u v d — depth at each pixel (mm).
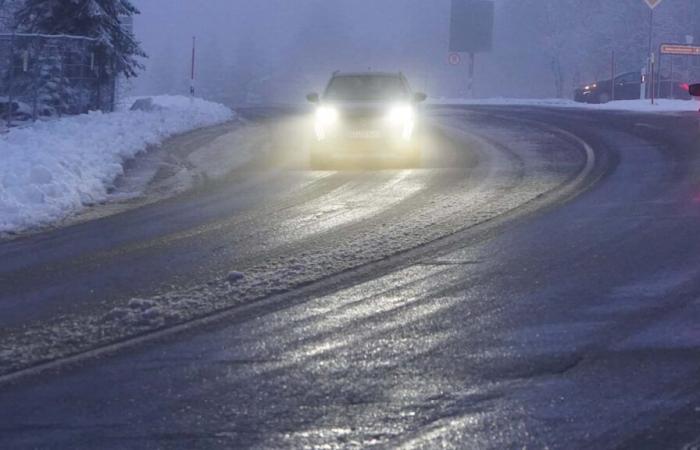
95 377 21422
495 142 75188
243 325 25250
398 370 21281
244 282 29969
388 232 37812
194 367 21875
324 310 26531
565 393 19594
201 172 59594
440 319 25391
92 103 96375
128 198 49906
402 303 27109
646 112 96750
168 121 89250
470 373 20969
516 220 39625
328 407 19062
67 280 31453
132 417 18844
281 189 51281
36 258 35281
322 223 40406
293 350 22969
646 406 18781
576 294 27609
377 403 19234
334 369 21453
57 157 56250
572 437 17312
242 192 50625
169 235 38844
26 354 23359
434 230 37969
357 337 23938
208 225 40875
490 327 24547
